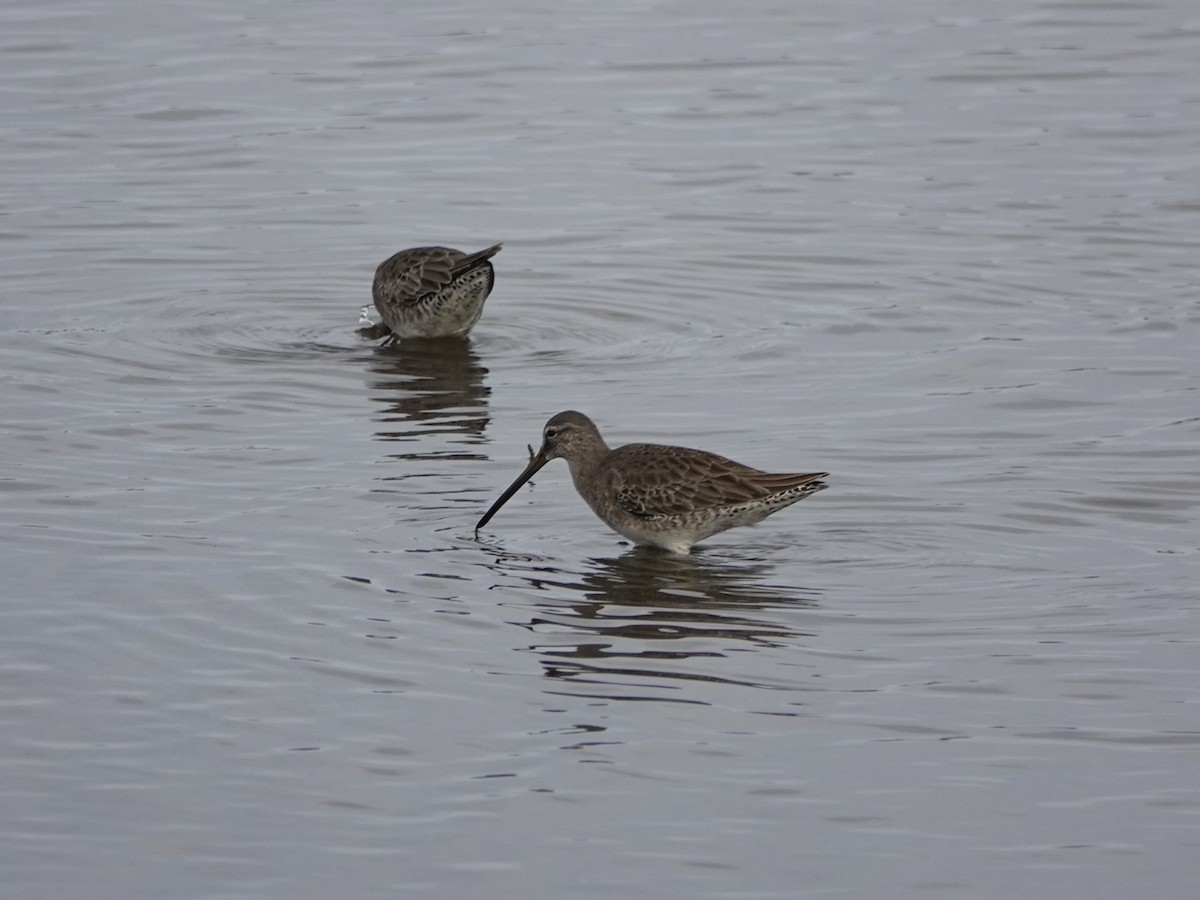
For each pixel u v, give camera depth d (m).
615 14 35.62
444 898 10.00
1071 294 22.67
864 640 13.38
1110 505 16.05
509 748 11.68
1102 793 11.12
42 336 21.23
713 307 22.61
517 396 19.47
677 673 12.80
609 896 10.03
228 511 15.88
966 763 11.51
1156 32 33.88
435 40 34.12
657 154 28.56
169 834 10.66
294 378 20.06
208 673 12.70
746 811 10.95
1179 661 12.91
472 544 15.30
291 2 36.47
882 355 20.67
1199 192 26.34
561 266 24.22
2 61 32.56
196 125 29.84
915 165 27.81
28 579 14.22
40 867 10.29
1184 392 19.14
